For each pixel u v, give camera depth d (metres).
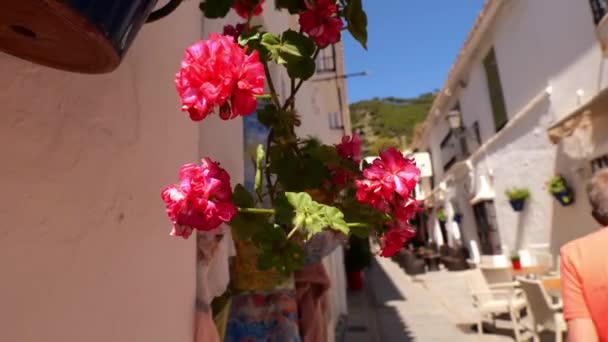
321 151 1.47
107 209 1.10
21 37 0.68
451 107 15.84
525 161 9.62
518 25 9.25
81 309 0.96
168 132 1.53
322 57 8.52
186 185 0.98
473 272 7.30
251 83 0.93
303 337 2.68
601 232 1.80
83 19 0.62
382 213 1.28
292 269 1.17
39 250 0.86
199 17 2.10
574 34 7.10
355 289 13.55
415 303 10.69
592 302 1.69
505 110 10.55
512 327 7.28
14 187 0.82
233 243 2.55
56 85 0.96
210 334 1.68
